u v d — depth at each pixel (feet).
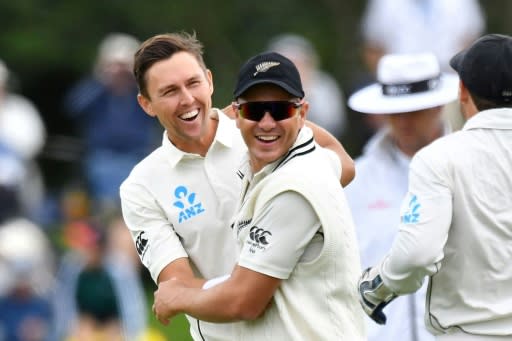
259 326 61.52
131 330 127.44
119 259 129.90
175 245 64.80
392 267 59.72
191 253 65.05
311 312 60.29
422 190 59.98
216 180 64.69
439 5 137.80
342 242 60.08
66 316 127.03
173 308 62.44
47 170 183.52
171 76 63.52
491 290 59.93
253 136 60.13
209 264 64.90
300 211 59.57
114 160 145.18
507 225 59.72
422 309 75.20
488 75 60.75
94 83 146.82
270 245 59.93
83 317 126.93
